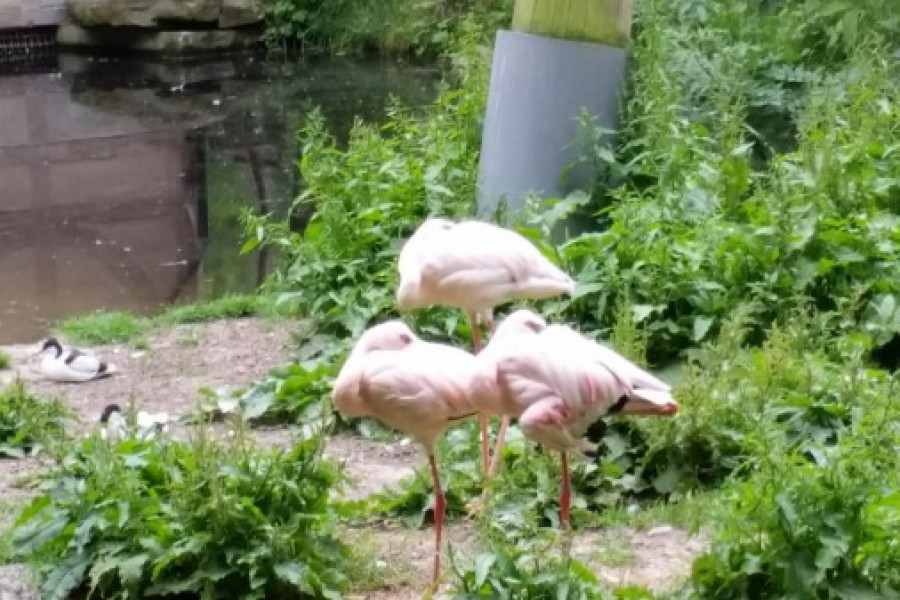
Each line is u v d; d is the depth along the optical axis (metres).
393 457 8.04
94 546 6.04
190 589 5.85
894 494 5.66
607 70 10.59
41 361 9.88
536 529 6.42
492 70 10.84
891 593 5.48
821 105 11.59
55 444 6.79
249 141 17.41
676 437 7.19
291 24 22.98
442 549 6.55
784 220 9.11
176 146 17.25
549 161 10.55
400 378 6.07
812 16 15.63
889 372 8.51
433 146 11.62
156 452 6.45
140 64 22.12
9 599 5.93
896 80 13.34
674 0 15.55
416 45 22.78
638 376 6.31
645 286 9.07
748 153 11.98
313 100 19.55
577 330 9.20
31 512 6.25
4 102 19.62
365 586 6.20
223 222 14.34
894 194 9.78
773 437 6.89
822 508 5.52
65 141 17.58
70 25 22.58
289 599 5.94
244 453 6.21
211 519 5.91
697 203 9.99
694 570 5.67
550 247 9.41
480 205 10.71
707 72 13.35
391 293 9.73
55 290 12.38
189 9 22.28
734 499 5.92
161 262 13.16
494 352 6.23
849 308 8.50
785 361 7.69
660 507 6.95
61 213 14.70
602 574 6.24
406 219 10.55
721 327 8.66
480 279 7.78
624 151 10.74
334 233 10.23
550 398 6.11
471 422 7.75
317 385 8.71
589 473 7.15
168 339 10.40
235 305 10.98
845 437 6.70
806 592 5.39
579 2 10.45
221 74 21.61
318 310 9.98
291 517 6.01
